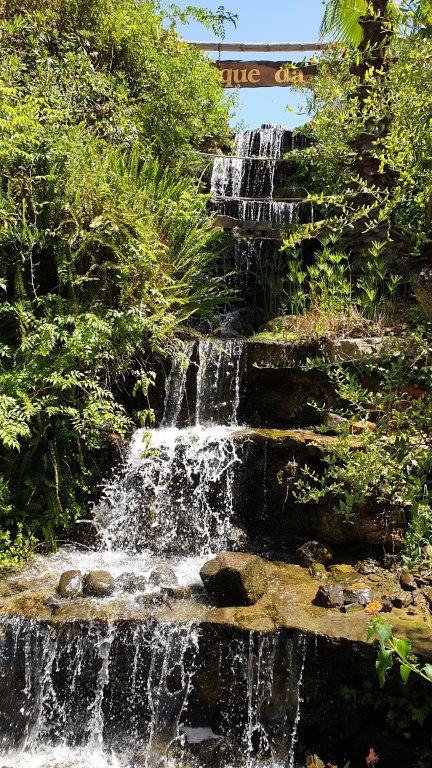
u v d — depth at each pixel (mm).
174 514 3822
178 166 5707
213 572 3002
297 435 3656
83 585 3146
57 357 3697
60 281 3971
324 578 3201
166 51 6527
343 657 2561
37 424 3836
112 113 5512
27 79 4711
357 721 2596
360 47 4414
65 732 2854
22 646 2885
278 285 5336
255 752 2689
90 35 5875
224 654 2738
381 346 3697
